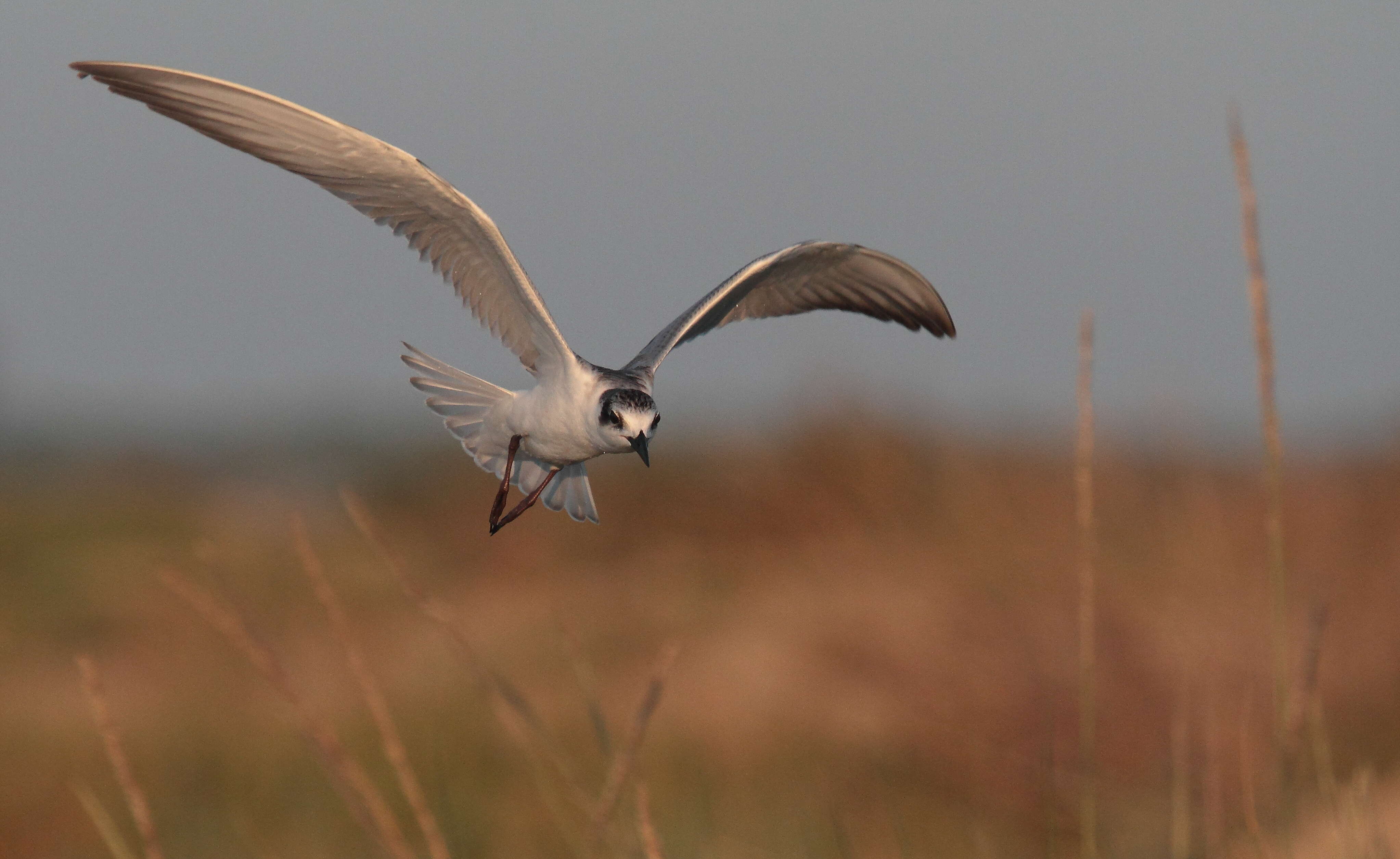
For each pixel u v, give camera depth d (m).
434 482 27.50
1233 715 10.61
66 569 20.94
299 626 17.36
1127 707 10.83
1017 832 9.72
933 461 17.69
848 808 10.14
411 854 6.22
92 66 7.02
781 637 13.75
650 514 19.67
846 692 12.32
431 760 12.12
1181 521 14.13
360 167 7.56
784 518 17.47
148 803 12.23
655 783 11.26
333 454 40.28
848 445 18.11
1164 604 12.30
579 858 6.84
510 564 19.69
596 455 8.64
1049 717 10.09
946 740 11.04
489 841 10.12
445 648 15.80
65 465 43.78
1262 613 12.21
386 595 18.91
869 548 15.41
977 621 12.15
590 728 12.73
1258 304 5.12
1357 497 14.67
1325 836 6.62
